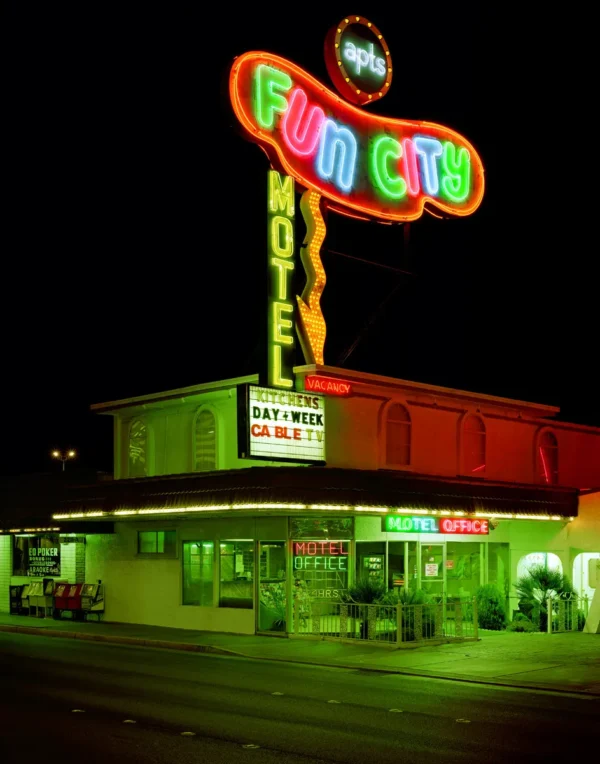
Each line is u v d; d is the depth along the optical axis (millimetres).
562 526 27062
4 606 31250
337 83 27406
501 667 17359
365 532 23875
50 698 13844
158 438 27469
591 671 16891
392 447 25156
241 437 21906
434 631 20984
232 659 19250
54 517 27859
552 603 23344
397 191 27750
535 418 29297
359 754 10125
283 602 22844
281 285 23578
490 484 25969
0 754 10109
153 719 12125
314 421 23391
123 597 27172
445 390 26266
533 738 11062
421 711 12836
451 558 25969
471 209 30125
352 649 20062
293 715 12438
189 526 25516
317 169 25547
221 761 9781
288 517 22891
